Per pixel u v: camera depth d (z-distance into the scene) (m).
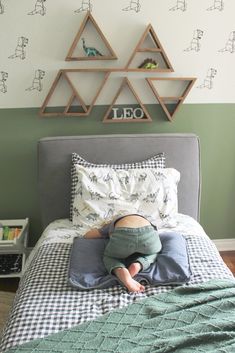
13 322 1.24
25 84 2.30
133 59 2.32
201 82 2.42
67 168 2.20
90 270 1.54
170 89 2.41
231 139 2.55
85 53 2.27
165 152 2.24
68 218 2.21
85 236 1.81
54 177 2.20
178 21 2.29
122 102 2.40
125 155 2.22
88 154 2.20
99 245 1.71
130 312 1.25
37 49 2.25
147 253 1.59
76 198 2.04
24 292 1.42
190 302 1.26
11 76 2.28
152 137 2.25
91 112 2.40
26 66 2.27
